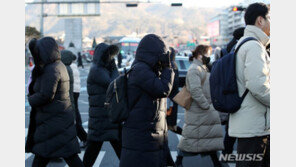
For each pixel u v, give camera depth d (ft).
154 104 12.32
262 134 11.51
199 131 18.17
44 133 15.08
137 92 12.26
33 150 15.30
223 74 11.94
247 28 12.12
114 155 22.38
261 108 11.55
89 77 18.06
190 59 18.58
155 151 12.31
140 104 12.26
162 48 12.26
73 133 15.52
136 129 12.26
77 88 24.86
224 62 12.01
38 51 14.73
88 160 18.16
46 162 15.69
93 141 17.97
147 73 12.04
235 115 11.87
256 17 12.03
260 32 11.91
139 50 12.39
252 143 11.62
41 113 15.11
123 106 12.39
